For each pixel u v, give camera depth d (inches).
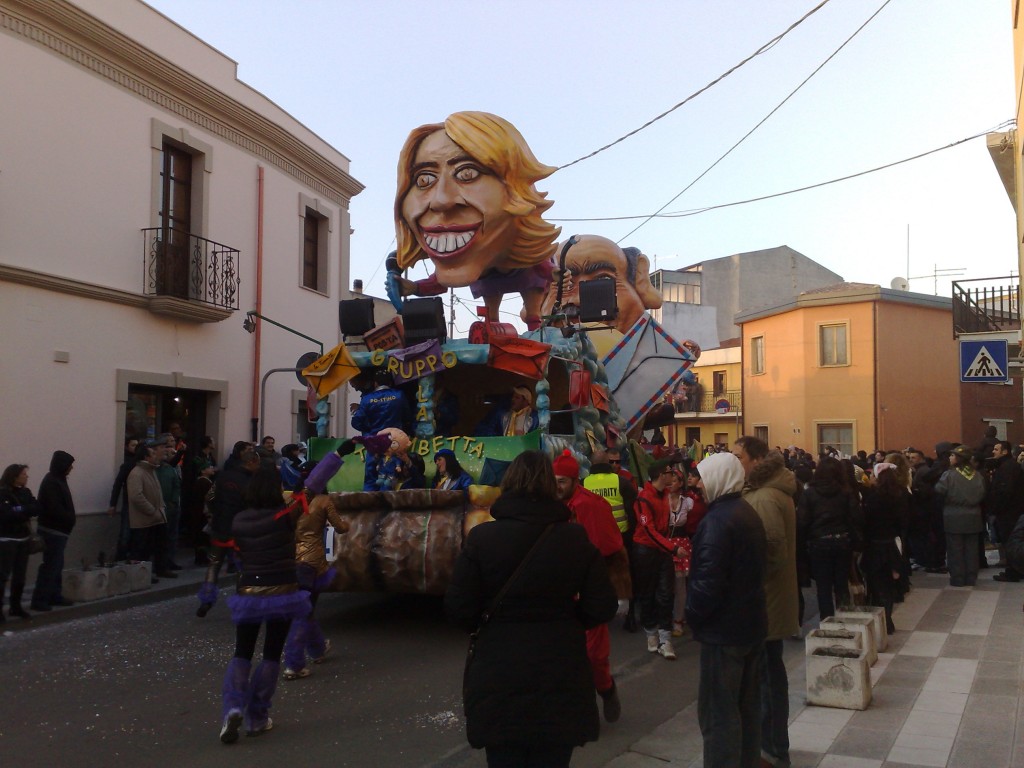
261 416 599.2
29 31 454.3
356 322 380.8
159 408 564.7
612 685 213.3
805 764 186.2
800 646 315.9
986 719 215.6
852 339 1203.2
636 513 305.6
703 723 160.9
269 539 212.1
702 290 1920.5
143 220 531.8
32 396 453.1
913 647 297.6
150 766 195.2
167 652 308.7
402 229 406.3
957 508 428.5
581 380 370.9
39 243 458.6
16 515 355.6
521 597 129.6
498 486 332.5
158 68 538.3
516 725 124.2
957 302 714.2
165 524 468.8
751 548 160.2
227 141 616.4
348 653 302.7
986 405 1263.5
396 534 312.2
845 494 307.9
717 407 1621.6
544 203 392.5
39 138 459.2
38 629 349.7
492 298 430.6
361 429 354.0
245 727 220.1
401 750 205.0
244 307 633.6
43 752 204.2
